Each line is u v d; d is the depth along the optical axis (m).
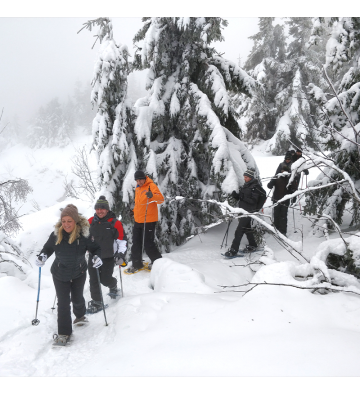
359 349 1.88
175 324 2.61
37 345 2.75
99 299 3.55
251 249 5.16
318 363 1.79
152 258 4.89
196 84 6.09
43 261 2.91
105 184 5.54
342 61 4.91
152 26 5.55
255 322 2.38
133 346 2.39
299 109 18.08
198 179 6.14
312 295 2.66
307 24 18.89
